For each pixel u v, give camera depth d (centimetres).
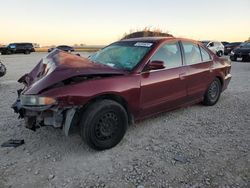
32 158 318
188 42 471
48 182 270
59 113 303
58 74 313
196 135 390
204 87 499
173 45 436
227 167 298
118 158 320
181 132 401
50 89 303
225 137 383
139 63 376
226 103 569
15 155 326
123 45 447
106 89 325
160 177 279
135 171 290
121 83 343
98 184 267
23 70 1307
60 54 383
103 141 332
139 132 399
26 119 320
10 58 2552
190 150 341
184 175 282
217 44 2500
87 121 314
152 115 405
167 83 405
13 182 269
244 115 486
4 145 351
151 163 307
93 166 301
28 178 276
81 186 264
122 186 264
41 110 299
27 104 307
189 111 505
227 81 572
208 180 272
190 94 464
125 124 351
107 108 324
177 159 315
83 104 309
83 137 321
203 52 505
